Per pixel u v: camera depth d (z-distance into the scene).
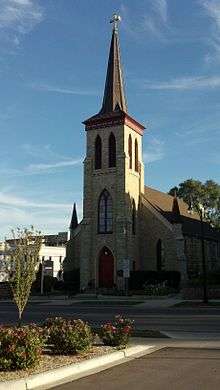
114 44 53.09
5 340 11.25
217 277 45.50
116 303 37.34
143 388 9.49
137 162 51.38
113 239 47.41
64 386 9.89
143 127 52.62
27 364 10.99
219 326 21.45
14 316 28.14
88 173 49.91
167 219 49.44
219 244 63.06
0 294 47.59
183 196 79.12
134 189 50.09
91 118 50.47
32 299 42.81
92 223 48.94
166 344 15.69
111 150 49.31
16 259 16.78
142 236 50.25
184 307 33.41
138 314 28.38
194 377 10.44
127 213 47.62
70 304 37.94
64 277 51.25
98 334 15.70
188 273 49.25
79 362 11.89
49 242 102.12
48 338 13.44
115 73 52.06
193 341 16.44
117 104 50.84
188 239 53.66
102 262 47.94
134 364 12.16
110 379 10.43
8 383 9.55
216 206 78.88
